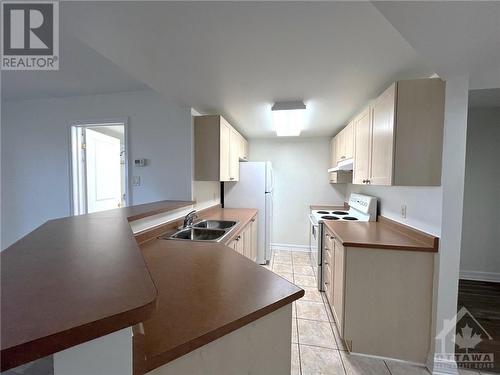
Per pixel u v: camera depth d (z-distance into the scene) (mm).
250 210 3545
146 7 1027
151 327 715
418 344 1703
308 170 4316
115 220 1467
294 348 1847
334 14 1078
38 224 2795
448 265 1579
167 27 1174
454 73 1470
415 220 1922
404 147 1632
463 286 2875
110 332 450
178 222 2279
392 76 1738
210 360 739
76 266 703
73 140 2713
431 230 1704
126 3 1001
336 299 2098
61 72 2039
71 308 469
